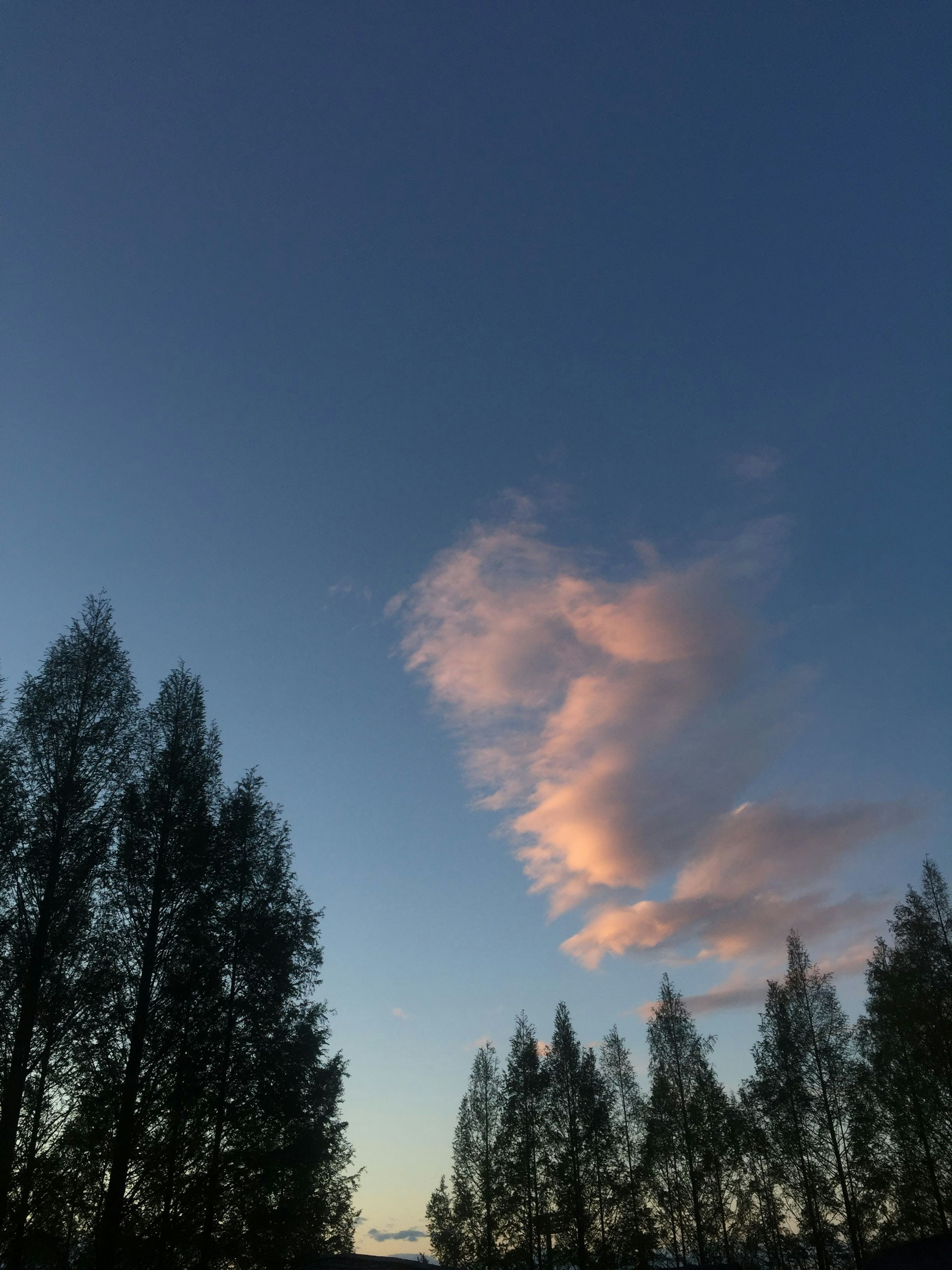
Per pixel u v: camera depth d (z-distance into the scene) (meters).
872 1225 32.03
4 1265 18.25
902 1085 32.91
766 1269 36.94
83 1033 20.30
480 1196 40.22
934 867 34.59
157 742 24.55
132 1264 19.89
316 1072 26.53
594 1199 38.16
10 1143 18.39
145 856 22.78
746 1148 38.12
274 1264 22.59
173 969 22.00
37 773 21.91
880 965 36.00
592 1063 40.78
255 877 25.42
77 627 23.83
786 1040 35.22
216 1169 21.72
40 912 20.67
